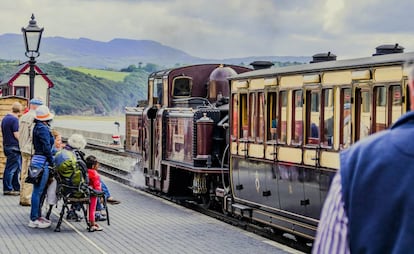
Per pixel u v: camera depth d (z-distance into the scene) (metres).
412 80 3.01
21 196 16.59
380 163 2.95
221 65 20.83
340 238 3.00
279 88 13.19
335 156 11.12
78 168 13.30
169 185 19.75
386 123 9.90
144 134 21.89
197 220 15.02
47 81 48.88
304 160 12.10
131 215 15.69
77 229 13.67
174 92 20.80
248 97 14.70
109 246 11.98
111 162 32.28
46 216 13.97
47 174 13.63
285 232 14.12
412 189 2.86
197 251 11.52
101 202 14.83
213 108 18.25
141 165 22.28
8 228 13.70
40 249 11.70
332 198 3.07
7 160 18.39
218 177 17.83
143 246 11.98
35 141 13.62
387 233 2.90
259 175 14.04
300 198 12.27
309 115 12.06
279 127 13.16
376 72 10.15
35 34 19.77
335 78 11.23
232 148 15.53
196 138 17.94
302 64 13.16
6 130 18.33
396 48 12.32
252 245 12.05
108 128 68.19
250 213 14.47
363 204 2.96
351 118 10.73
